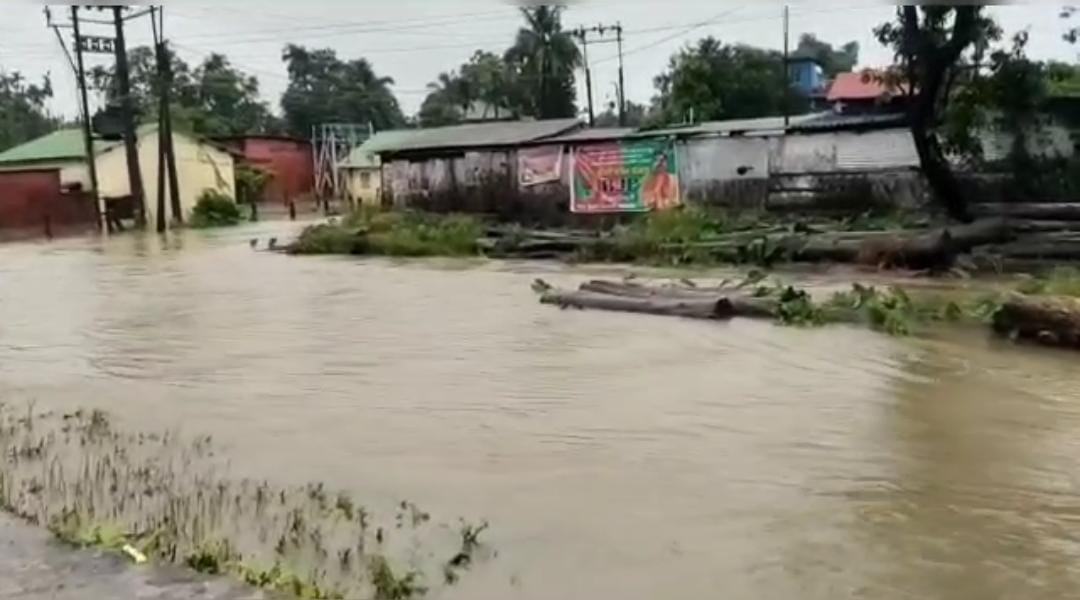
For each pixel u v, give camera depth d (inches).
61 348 476.1
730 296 537.6
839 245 724.7
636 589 188.5
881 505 233.3
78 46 1433.3
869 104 1338.6
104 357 447.8
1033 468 259.9
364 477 259.1
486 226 1027.3
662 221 892.6
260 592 159.9
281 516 226.2
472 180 1118.4
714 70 1596.9
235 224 1576.0
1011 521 222.1
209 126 2228.1
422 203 1155.9
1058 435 290.5
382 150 1245.1
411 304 605.0
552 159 1059.3
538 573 195.5
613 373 388.5
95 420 323.0
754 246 765.3
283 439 298.4
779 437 293.4
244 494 242.8
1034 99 832.3
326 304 613.0
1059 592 185.3
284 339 485.4
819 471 260.1
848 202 912.9
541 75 2110.0
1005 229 726.5
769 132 944.3
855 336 457.7
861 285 597.3
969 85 834.8
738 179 960.9
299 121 2765.7
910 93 836.6
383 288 692.7
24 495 239.8
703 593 186.7
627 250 836.6
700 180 977.5
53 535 186.5
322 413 331.0
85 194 1449.3
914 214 854.5
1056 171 848.9
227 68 2664.9
